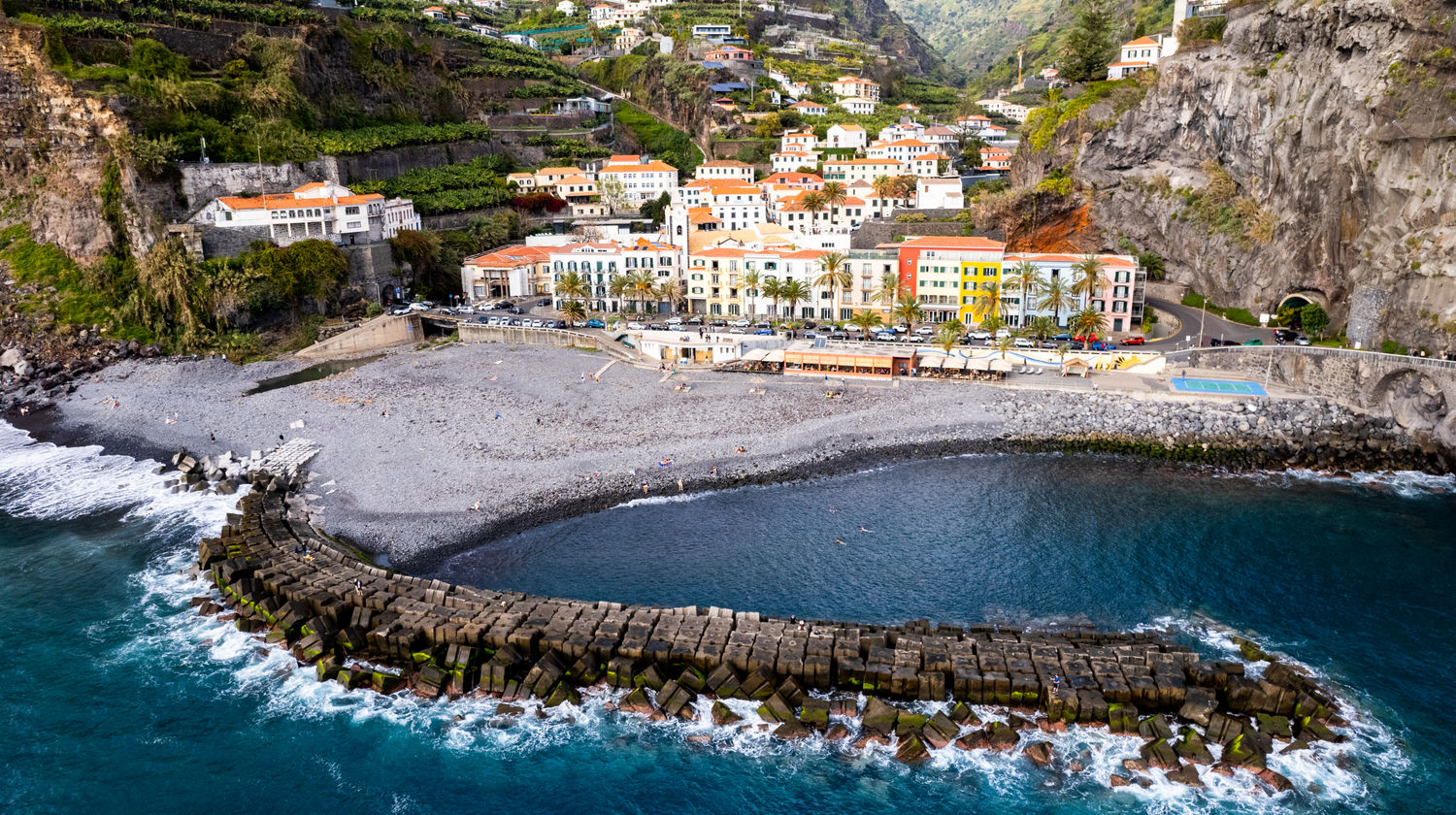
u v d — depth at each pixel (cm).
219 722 6244
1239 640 6800
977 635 6725
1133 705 5988
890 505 9425
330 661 6700
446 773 5788
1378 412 10794
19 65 16238
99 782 5681
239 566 7744
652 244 16812
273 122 18150
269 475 9919
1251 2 15612
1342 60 12425
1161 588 7638
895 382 12531
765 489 9838
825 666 6250
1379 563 8019
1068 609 7319
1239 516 9038
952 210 18488
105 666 6812
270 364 14462
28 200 16425
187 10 19350
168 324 15125
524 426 11188
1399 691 6253
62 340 14700
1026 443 10950
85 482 10212
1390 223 11244
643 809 5459
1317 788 5419
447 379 13125
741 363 13388
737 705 6244
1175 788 5466
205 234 15200
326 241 16012
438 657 6650
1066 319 14375
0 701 6391
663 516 9138
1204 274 15312
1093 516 9088
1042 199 16988
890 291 14712
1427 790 5388
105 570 8206
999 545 8475
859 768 5731
